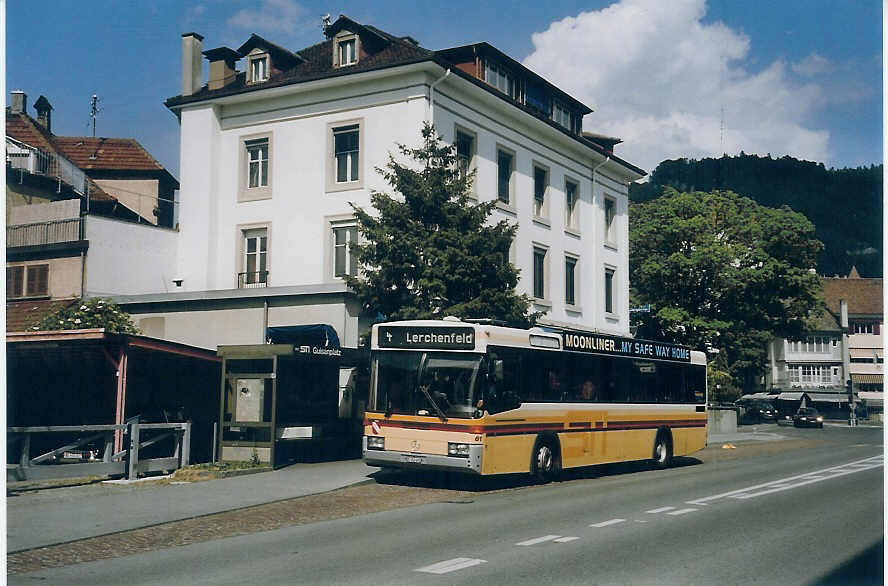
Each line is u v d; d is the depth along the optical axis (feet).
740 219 170.81
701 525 39.50
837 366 297.12
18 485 50.88
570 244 125.90
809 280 165.27
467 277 72.95
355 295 83.76
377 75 99.76
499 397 55.47
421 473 63.98
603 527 38.81
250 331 93.40
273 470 61.77
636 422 70.59
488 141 108.99
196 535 36.91
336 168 103.45
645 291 174.09
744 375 204.03
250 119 107.86
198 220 108.17
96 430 54.90
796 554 32.40
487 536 36.24
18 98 158.81
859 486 58.03
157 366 62.49
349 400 76.64
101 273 105.50
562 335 62.54
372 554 31.96
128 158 157.28
